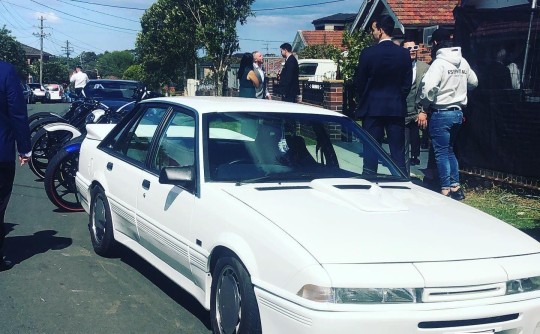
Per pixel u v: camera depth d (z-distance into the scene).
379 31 7.09
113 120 9.89
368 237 3.47
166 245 4.58
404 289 3.15
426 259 3.32
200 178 4.32
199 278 4.17
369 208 3.87
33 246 6.29
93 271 5.56
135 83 15.69
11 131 5.46
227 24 21.05
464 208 4.31
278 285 3.32
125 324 4.44
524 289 3.39
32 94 43.84
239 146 4.64
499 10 7.84
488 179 8.29
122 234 5.59
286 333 3.25
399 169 5.05
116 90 15.30
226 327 3.83
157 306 4.79
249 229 3.66
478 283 3.26
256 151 4.64
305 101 15.27
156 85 31.73
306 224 3.58
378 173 4.92
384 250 3.34
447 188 7.45
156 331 4.34
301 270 3.21
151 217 4.81
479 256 3.43
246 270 3.62
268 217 3.68
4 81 5.34
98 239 5.96
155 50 29.12
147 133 5.44
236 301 3.73
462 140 8.58
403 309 3.12
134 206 5.13
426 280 3.18
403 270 3.21
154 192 4.80
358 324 3.07
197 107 4.89
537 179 7.61
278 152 4.71
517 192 7.93
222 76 21.41
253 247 3.57
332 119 5.16
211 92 23.73
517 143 7.73
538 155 7.48
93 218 6.06
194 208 4.23
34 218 7.49
